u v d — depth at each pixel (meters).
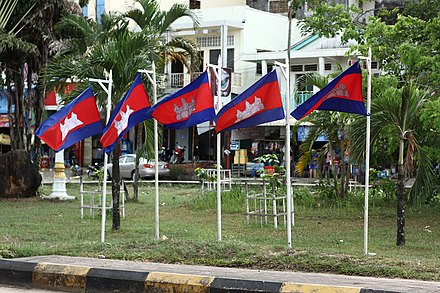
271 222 17.22
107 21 23.08
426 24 17.23
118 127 12.84
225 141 38.88
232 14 40.69
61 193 23.42
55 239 14.07
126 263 10.40
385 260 10.08
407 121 13.36
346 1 35.03
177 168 36.66
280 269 9.97
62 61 19.41
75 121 12.91
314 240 14.12
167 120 12.48
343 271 9.61
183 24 40.00
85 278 9.62
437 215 18.53
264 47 41.38
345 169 21.69
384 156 20.06
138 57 15.84
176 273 9.40
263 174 17.20
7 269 10.18
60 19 25.34
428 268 9.62
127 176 36.19
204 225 16.75
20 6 24.62
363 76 16.38
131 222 17.47
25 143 27.58
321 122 20.97
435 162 17.67
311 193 22.05
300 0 22.55
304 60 37.69
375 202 20.52
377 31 17.75
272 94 11.86
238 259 10.34
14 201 23.03
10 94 27.70
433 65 16.36
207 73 12.42
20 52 25.44
